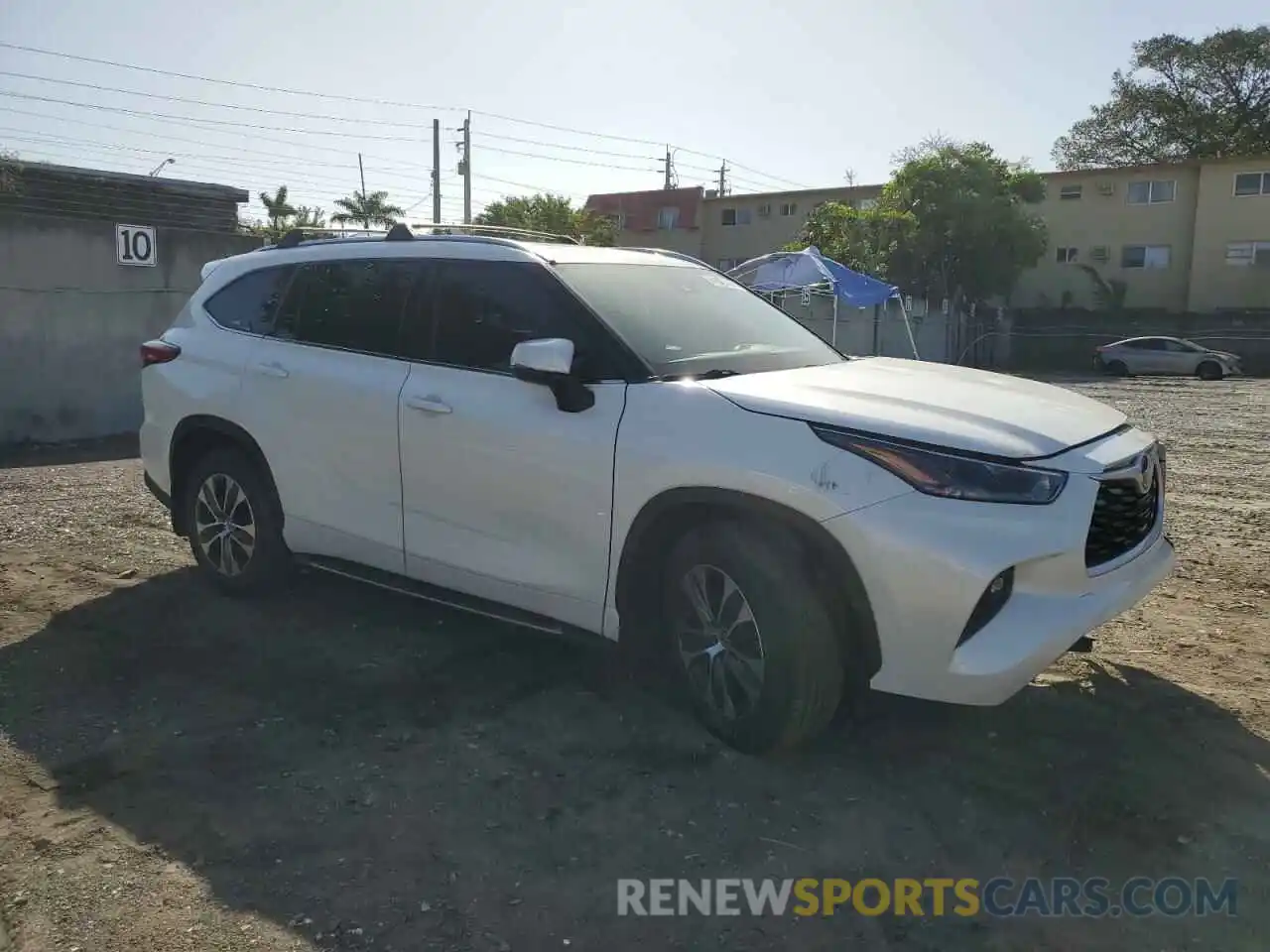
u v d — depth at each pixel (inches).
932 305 1371.8
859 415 129.1
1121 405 690.8
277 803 129.0
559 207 1453.0
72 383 475.2
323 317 189.2
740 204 1706.4
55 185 880.3
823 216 1354.6
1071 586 125.0
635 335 153.8
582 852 118.5
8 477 357.7
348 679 167.8
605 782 133.8
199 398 201.3
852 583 124.3
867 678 127.9
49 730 149.7
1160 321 1343.5
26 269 457.1
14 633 189.2
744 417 133.6
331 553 186.4
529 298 161.9
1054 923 106.3
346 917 106.3
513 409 154.3
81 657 177.2
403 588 174.7
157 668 172.7
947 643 121.2
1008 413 135.0
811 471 125.5
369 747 144.1
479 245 171.8
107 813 126.9
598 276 166.4
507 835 121.8
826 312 1105.4
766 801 129.1
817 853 118.5
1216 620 197.0
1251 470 379.6
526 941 102.9
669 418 138.8
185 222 942.4
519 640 185.2
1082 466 126.9
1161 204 1441.9
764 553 129.6
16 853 118.1
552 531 150.4
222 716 154.3
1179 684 165.3
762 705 132.1
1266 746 143.6
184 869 115.1
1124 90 1943.9
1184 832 122.1
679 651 143.6
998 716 153.1
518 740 145.9
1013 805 128.4
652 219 1763.0
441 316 171.5
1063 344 1387.8
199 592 212.4
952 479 121.8
